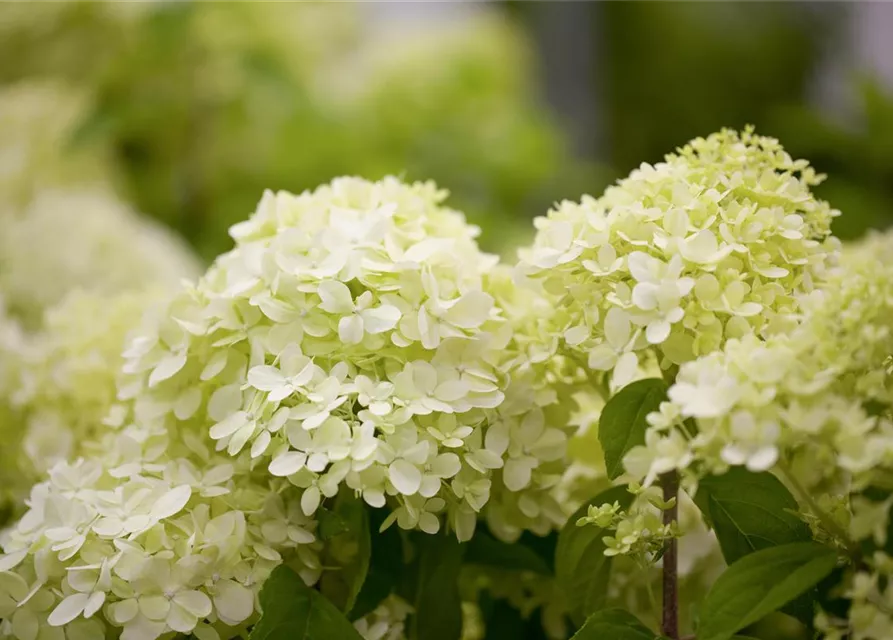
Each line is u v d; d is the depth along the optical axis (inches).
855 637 32.0
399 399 34.4
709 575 38.2
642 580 37.7
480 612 39.6
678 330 34.0
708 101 101.3
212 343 35.9
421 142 71.7
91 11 60.9
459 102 73.9
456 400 34.8
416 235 36.4
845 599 34.5
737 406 32.1
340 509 35.7
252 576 34.8
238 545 34.7
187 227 65.2
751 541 34.7
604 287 34.7
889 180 86.6
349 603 35.1
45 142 59.9
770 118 93.4
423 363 34.7
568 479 38.1
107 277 48.5
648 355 36.2
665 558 34.8
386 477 34.1
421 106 72.7
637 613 37.8
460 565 36.4
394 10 101.7
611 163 101.6
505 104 78.5
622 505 35.3
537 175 73.4
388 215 36.3
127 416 38.4
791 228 34.8
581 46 103.4
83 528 34.8
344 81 77.1
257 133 64.2
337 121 67.0
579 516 35.4
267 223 37.2
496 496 36.4
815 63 101.9
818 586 34.5
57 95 61.6
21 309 49.3
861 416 31.9
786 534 34.5
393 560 36.7
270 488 35.8
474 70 75.4
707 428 32.1
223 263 37.0
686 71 101.1
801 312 34.6
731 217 34.7
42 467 38.7
